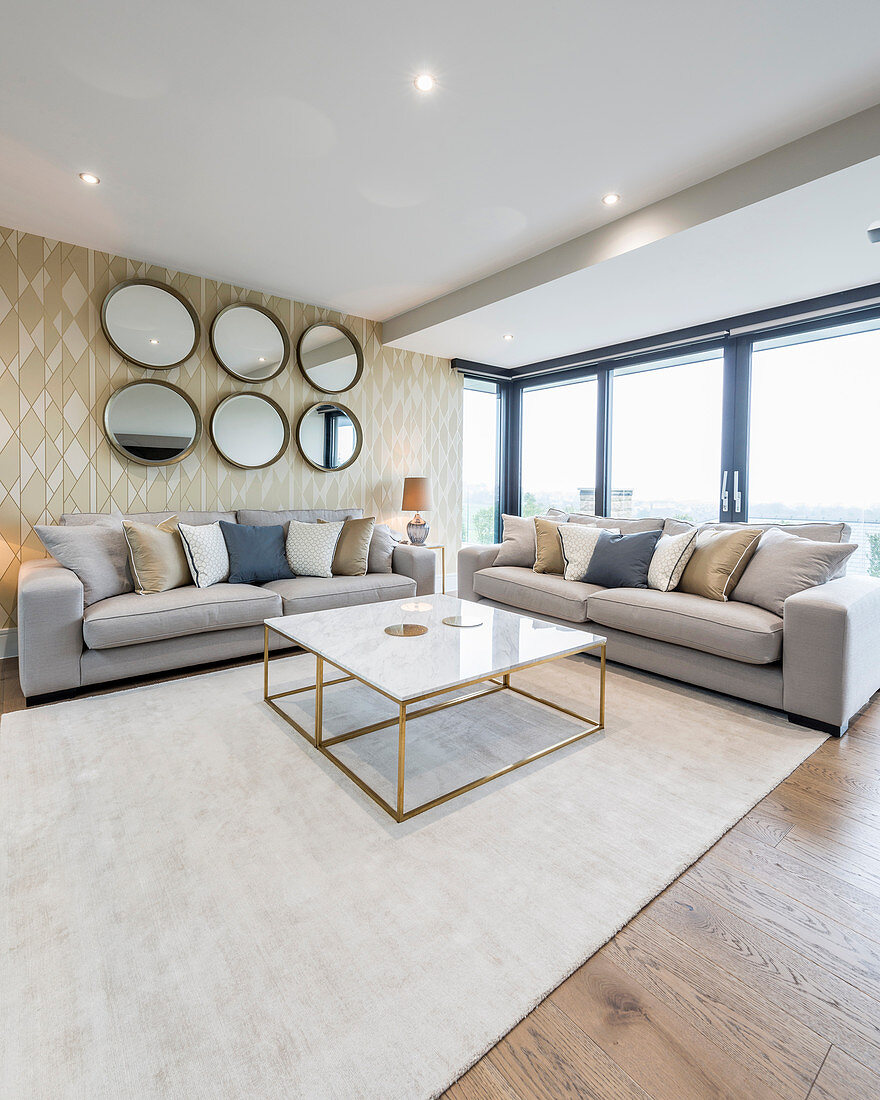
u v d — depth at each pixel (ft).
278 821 5.49
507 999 3.63
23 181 8.80
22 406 10.62
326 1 5.56
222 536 11.36
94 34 5.96
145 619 8.76
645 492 15.44
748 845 5.30
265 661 8.30
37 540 10.84
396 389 16.25
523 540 13.53
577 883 4.71
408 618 8.45
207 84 6.72
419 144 7.84
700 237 9.11
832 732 7.59
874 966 3.96
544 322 13.62
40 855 4.94
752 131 7.51
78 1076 3.10
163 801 5.80
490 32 5.94
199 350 12.60
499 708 8.45
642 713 8.29
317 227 10.24
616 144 7.81
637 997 3.70
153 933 4.11
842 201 7.99
